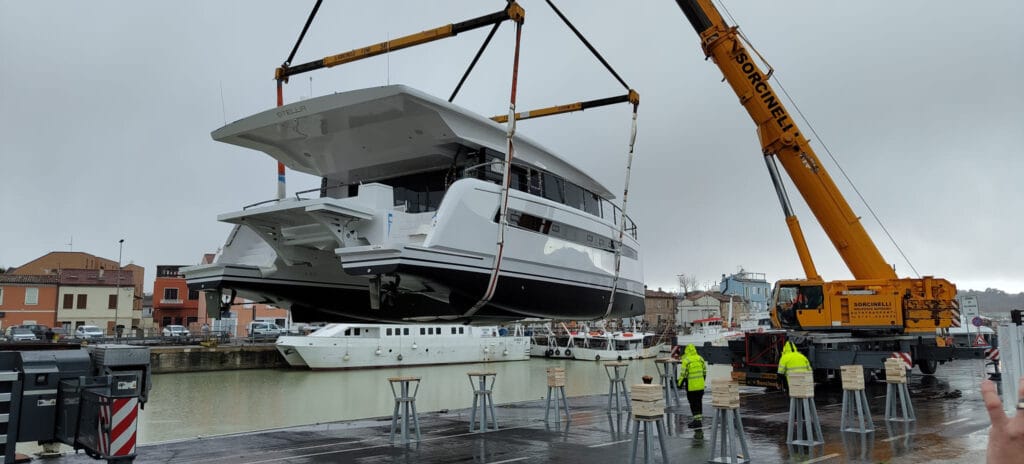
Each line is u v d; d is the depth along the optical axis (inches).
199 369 1432.1
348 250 320.8
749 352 625.9
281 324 2306.8
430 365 1659.7
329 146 394.3
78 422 270.7
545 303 408.2
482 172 386.6
